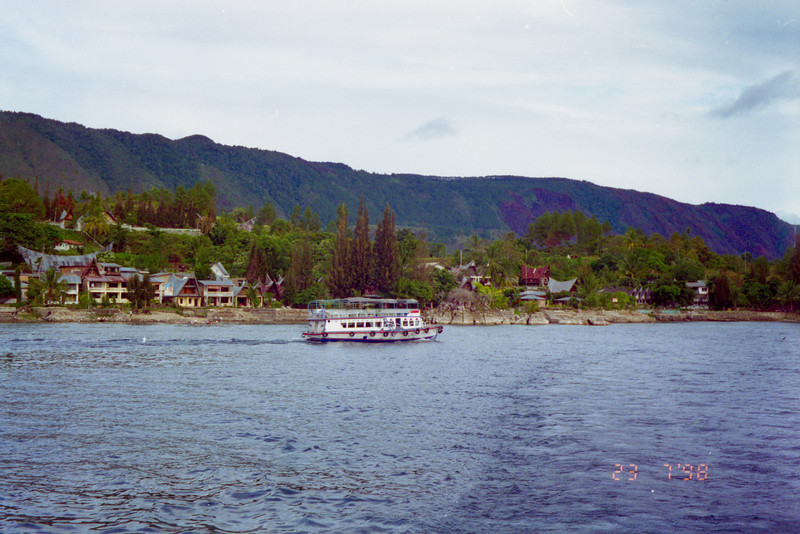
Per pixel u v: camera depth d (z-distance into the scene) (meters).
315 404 47.03
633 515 25.97
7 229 175.12
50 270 146.62
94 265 161.25
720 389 56.62
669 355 88.62
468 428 39.72
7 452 33.22
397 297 172.62
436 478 29.95
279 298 186.88
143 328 126.62
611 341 115.44
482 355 85.56
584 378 63.06
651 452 34.88
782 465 32.84
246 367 68.25
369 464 31.89
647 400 50.50
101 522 24.42
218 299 176.00
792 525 25.30
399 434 37.91
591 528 24.64
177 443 35.31
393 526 24.45
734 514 26.28
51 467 30.89
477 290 193.75
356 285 174.88
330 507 26.22
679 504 27.27
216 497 27.17
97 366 66.00
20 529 23.59
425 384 57.78
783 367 74.25
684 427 40.97
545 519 25.39
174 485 28.56
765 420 43.41
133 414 42.72
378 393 52.44
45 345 85.06
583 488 28.94
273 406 46.06
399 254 186.88
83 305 145.00
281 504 26.45
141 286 153.38
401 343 103.50
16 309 137.12
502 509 26.33
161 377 59.44
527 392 53.78
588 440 37.22
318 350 89.25
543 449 35.09
